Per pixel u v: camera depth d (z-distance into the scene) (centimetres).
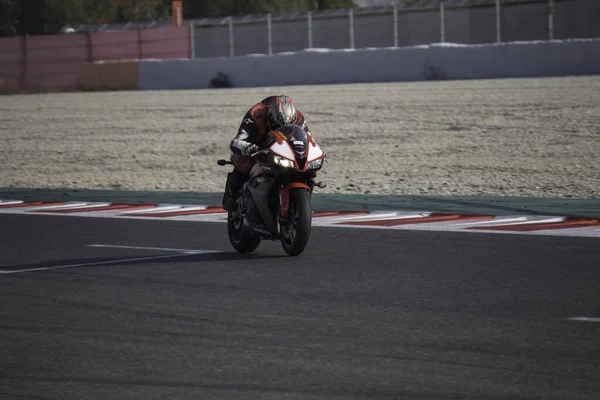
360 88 14112
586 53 14275
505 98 11356
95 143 9369
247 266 3581
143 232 4559
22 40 19788
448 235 4259
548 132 8669
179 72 17500
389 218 4844
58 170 7656
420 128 9375
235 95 14300
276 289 3127
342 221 4769
